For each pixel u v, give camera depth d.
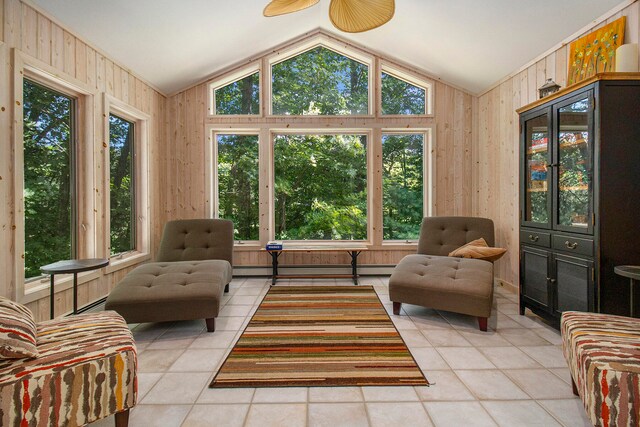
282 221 4.45
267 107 4.31
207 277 2.62
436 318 2.75
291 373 1.88
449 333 2.45
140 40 3.11
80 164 2.84
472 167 4.32
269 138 4.32
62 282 2.53
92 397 1.27
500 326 2.58
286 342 2.29
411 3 3.19
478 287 2.50
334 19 2.60
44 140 2.51
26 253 2.37
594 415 1.23
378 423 1.46
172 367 1.96
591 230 2.08
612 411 1.19
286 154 4.46
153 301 2.35
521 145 2.83
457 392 1.69
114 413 1.33
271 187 4.38
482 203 4.23
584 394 1.30
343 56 4.41
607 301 2.04
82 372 1.25
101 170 2.99
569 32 2.74
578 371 1.37
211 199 4.34
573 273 2.24
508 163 3.70
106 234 3.04
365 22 2.59
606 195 2.03
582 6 2.47
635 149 2.03
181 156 4.31
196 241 3.55
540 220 2.63
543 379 1.82
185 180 4.32
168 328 2.57
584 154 2.16
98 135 2.94
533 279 2.68
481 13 2.96
